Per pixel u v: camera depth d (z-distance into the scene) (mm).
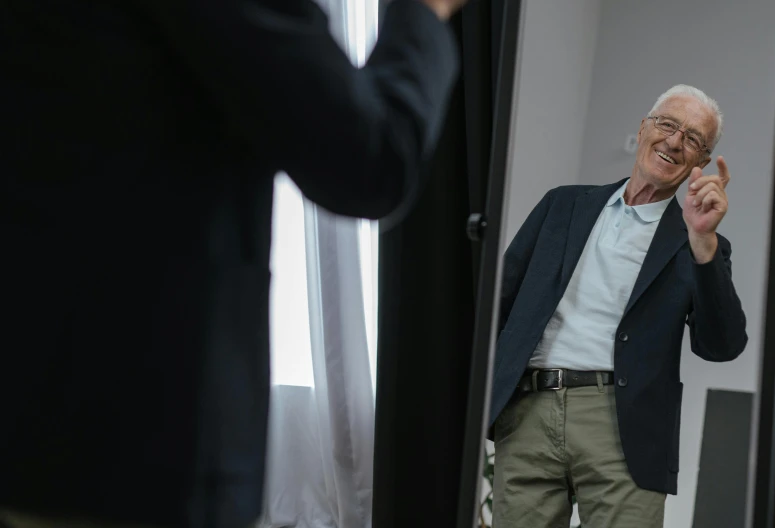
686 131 1944
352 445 2871
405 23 709
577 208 2006
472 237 1359
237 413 646
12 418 596
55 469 595
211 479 625
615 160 2328
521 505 1967
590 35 2461
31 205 613
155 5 596
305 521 2918
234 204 660
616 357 1901
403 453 2586
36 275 606
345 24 2855
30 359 600
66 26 612
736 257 2400
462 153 2592
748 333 2320
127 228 611
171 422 609
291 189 2959
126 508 598
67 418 596
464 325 2594
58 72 615
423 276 2596
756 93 2514
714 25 2594
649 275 1911
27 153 618
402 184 679
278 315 2941
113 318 605
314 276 2916
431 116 689
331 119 621
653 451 1867
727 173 1812
